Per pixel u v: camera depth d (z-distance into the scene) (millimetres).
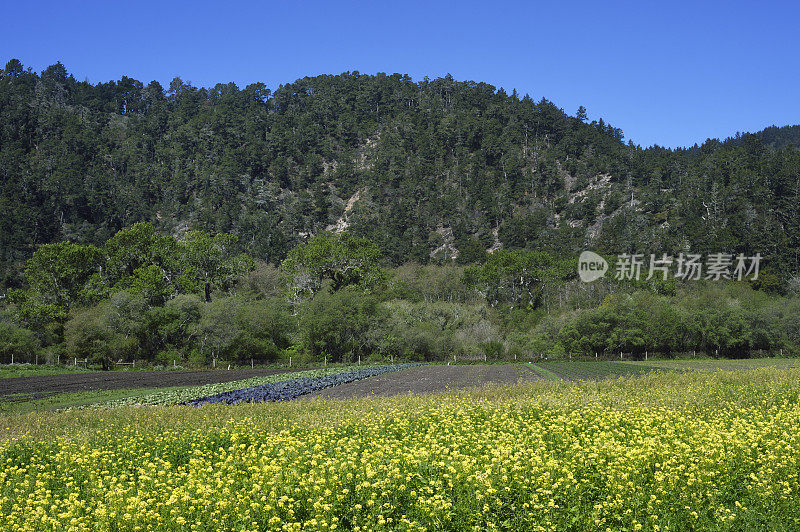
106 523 9656
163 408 23984
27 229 149625
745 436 14047
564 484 10438
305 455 12961
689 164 192375
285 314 77250
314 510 9836
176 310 71188
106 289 83438
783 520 9703
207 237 96750
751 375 29828
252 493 10266
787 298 93250
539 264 113812
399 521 9805
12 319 78125
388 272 110562
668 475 10508
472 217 186125
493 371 48094
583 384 27344
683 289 103250
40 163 186625
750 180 154375
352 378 42688
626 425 16875
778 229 126750
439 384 37094
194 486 10852
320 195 199500
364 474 10773
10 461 15359
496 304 110875
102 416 22109
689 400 20172
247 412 21875
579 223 181000
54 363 70188
